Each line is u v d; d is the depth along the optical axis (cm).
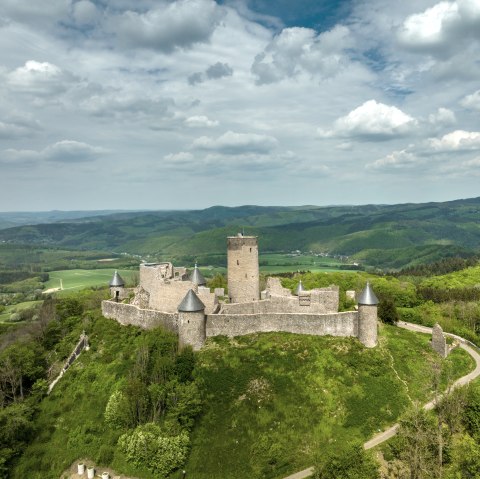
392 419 6141
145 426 6012
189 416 6184
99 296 12512
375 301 7281
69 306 10275
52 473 5903
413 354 7456
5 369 7262
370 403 6331
